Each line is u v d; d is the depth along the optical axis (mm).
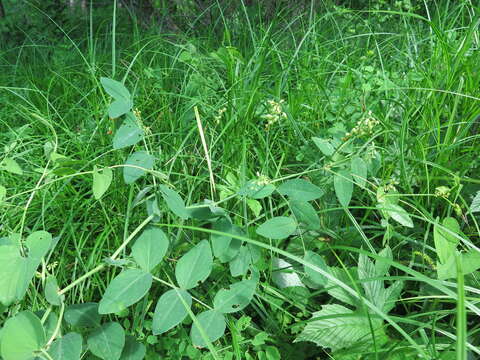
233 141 2072
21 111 3064
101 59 3906
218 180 2029
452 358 1254
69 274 1736
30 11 6957
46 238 1105
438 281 1282
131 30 5648
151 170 1433
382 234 1878
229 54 2623
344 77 2732
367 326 1446
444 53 2445
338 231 1825
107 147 2199
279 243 1779
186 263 1189
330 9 4652
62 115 3057
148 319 1554
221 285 1633
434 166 1891
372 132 2119
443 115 2383
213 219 1423
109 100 2463
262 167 1985
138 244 1202
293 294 1630
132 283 1139
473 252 1275
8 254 1078
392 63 3143
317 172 1980
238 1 5109
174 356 1463
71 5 7379
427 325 1283
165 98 2785
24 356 967
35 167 2365
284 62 3102
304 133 2381
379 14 4305
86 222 1856
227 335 1546
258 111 2447
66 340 1031
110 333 1110
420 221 1897
